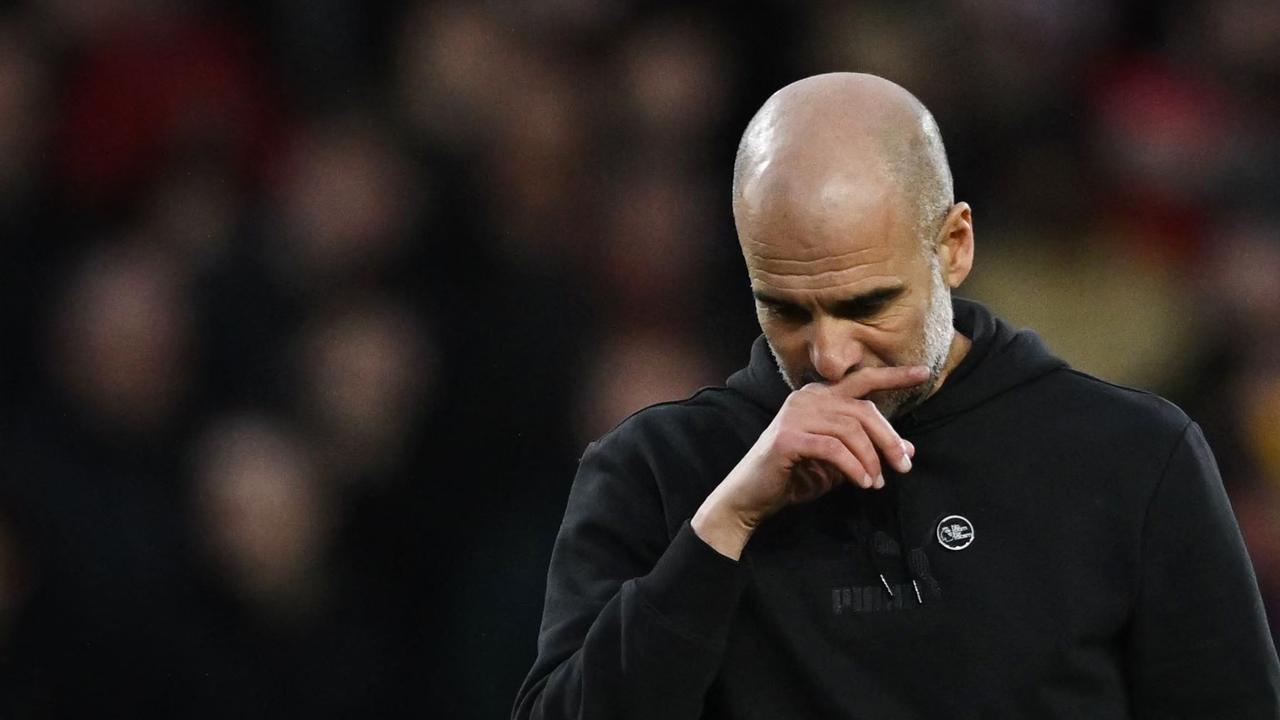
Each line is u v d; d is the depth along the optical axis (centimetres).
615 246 2228
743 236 891
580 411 2116
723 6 2439
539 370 2133
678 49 2392
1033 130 2384
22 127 2417
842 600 923
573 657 915
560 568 973
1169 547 917
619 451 985
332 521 2038
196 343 2109
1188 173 2462
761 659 930
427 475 2086
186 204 2341
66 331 2077
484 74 2388
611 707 889
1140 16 2611
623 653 887
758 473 875
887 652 916
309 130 2455
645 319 2191
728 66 2403
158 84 2480
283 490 1998
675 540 895
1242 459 2266
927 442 941
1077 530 923
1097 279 2320
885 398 915
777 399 959
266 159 2459
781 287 877
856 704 911
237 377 2117
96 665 1902
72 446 1980
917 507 933
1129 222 2391
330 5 2520
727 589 881
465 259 2223
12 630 1886
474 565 2053
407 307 2186
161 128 2456
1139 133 2495
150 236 2291
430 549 2056
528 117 2328
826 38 2419
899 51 2403
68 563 1912
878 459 867
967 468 936
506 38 2417
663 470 964
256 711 1947
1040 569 918
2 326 2166
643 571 955
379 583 2039
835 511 938
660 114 2341
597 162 2323
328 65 2505
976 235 2344
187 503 1988
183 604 1939
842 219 864
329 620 1992
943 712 908
